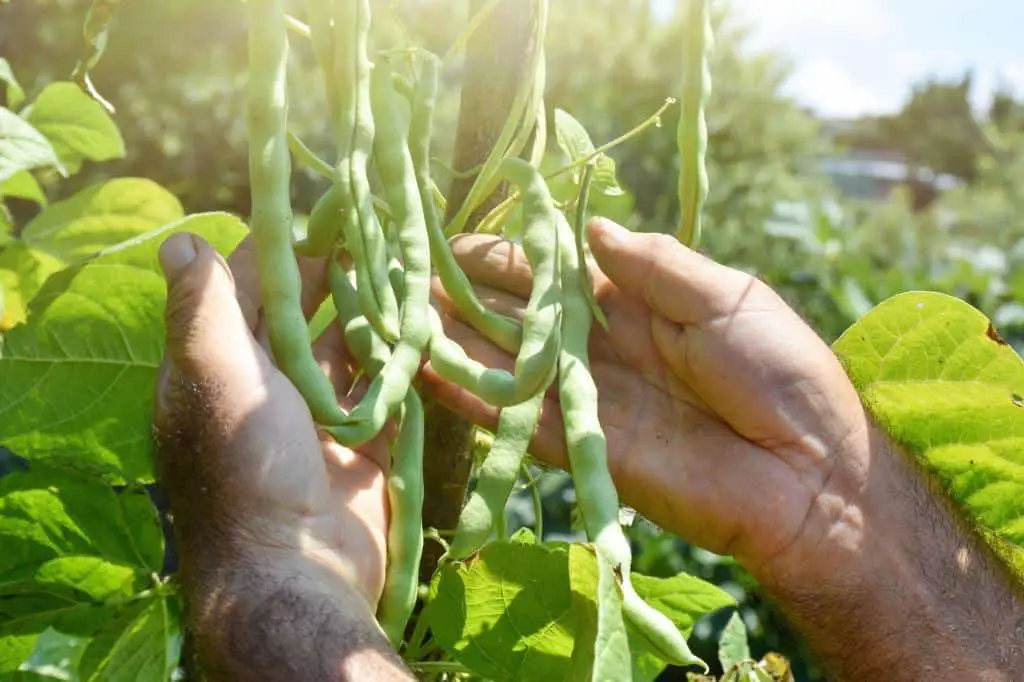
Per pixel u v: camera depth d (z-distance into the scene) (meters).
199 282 0.53
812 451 0.64
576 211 0.62
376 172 0.60
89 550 0.61
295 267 0.53
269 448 0.52
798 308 0.69
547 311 0.58
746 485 0.64
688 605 0.67
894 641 0.65
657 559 1.40
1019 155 8.64
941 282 2.23
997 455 0.67
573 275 0.62
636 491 0.65
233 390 0.52
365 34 0.55
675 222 3.87
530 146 0.64
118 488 0.90
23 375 0.61
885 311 0.64
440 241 0.59
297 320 0.53
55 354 0.61
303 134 3.34
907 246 3.46
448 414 0.62
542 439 0.60
